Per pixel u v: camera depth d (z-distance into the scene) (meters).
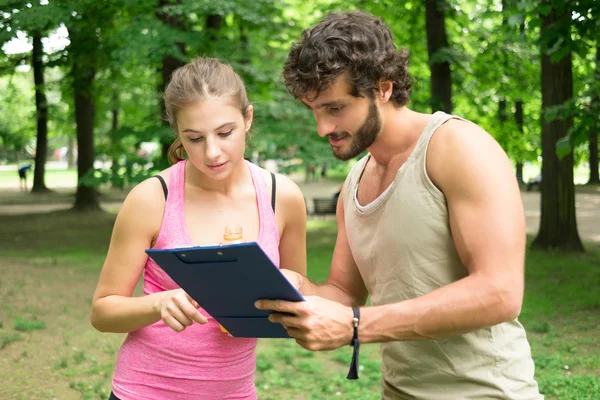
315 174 34.81
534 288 9.04
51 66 15.02
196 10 11.43
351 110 1.90
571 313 7.72
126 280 2.29
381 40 1.89
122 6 12.21
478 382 1.98
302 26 16.17
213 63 2.19
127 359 2.32
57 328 7.14
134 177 12.05
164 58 12.81
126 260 2.28
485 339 1.97
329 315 1.78
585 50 8.05
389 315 1.80
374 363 5.96
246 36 15.71
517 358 2.01
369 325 1.80
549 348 6.43
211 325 2.28
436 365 2.01
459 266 1.95
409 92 2.02
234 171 2.39
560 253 11.61
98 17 12.73
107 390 5.37
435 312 1.78
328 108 1.91
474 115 17.91
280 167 12.48
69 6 11.03
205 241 2.31
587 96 8.47
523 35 9.17
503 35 13.82
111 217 19.19
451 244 1.94
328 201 18.80
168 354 2.27
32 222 18.00
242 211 2.38
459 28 15.26
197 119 2.10
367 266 2.15
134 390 2.29
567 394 5.07
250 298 1.81
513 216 1.81
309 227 17.16
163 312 2.03
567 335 6.88
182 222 2.31
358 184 2.25
